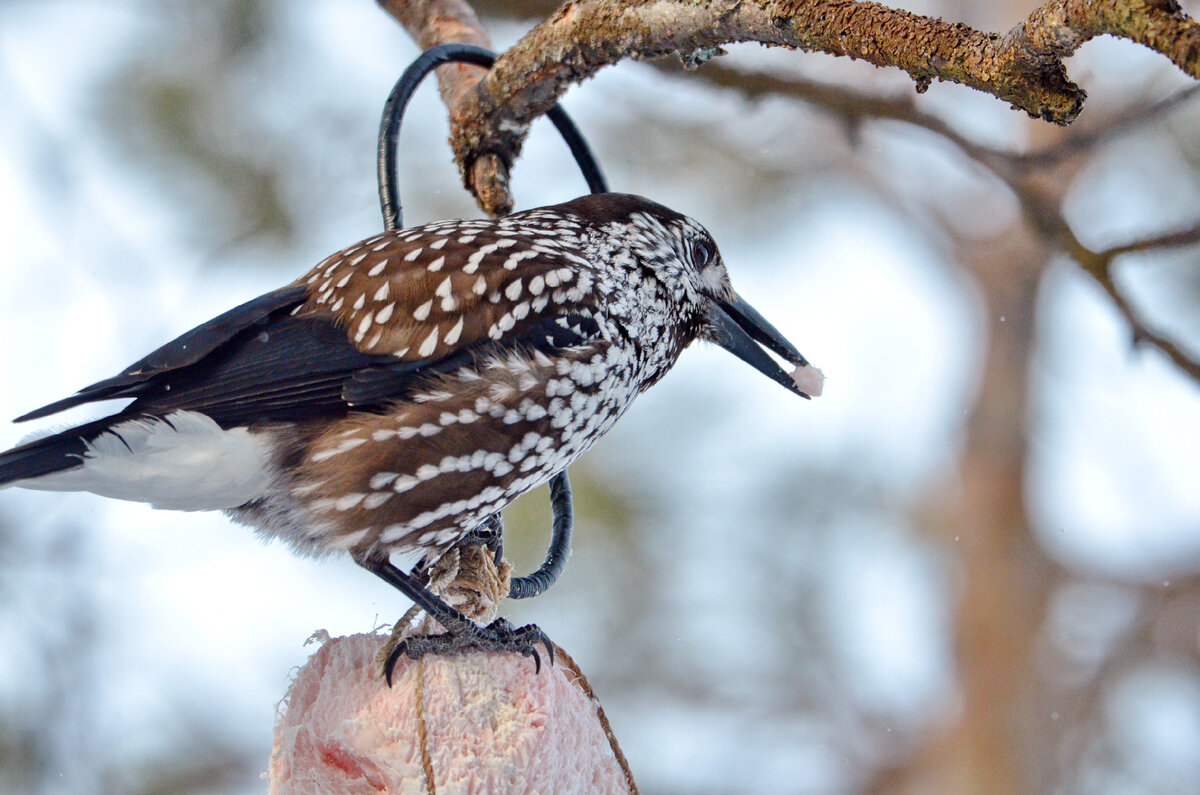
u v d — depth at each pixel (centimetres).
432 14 937
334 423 724
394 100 834
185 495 719
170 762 1103
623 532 1170
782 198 1321
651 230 820
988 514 1523
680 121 1305
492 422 727
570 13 771
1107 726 1481
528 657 633
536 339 742
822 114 1109
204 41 1142
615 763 666
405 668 621
